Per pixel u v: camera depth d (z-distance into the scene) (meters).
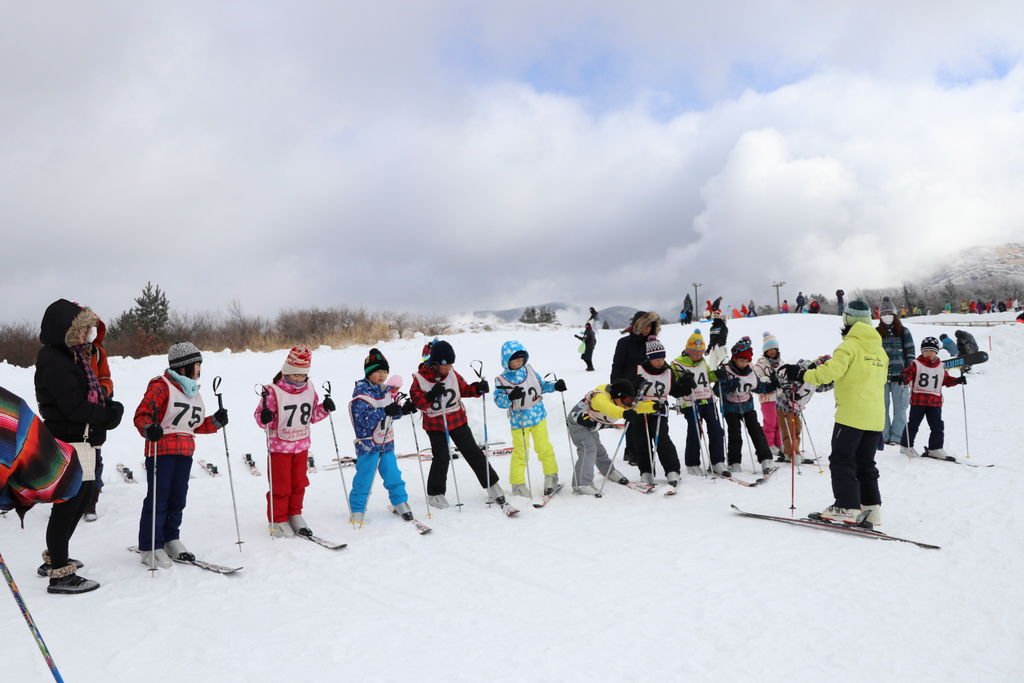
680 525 5.78
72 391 4.34
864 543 5.18
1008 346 18.28
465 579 4.68
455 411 6.70
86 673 3.37
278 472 5.73
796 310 36.97
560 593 4.39
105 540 5.71
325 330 26.91
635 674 3.33
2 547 5.47
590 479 6.99
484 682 3.28
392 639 3.77
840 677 3.27
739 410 7.75
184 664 3.48
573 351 20.53
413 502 6.89
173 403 5.05
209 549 5.41
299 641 3.75
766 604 4.12
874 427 5.55
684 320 28.17
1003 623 3.81
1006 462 7.79
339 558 5.16
